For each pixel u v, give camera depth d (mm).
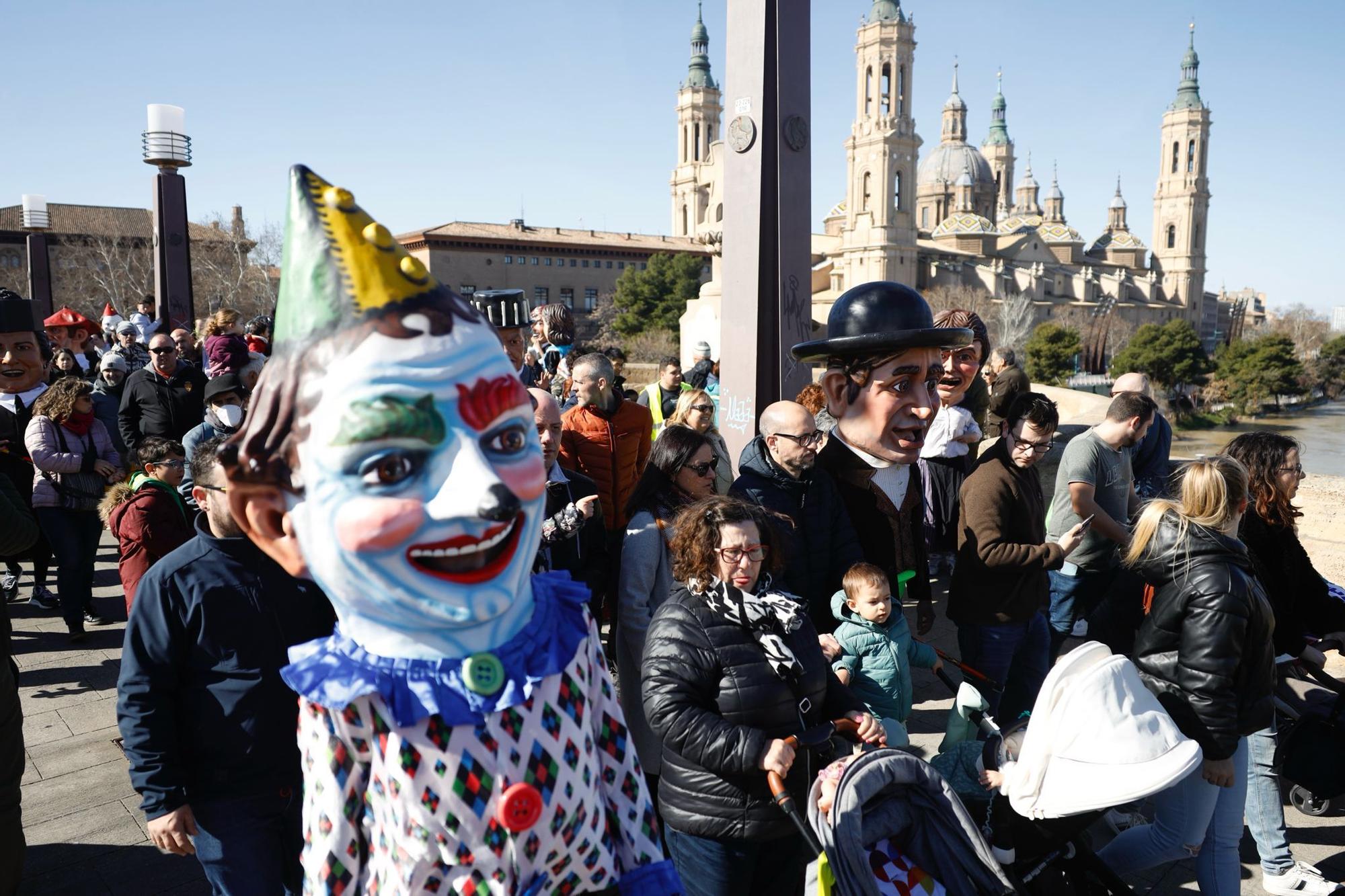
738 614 2492
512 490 1430
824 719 2758
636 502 3402
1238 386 65312
